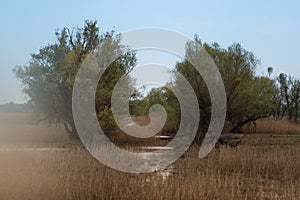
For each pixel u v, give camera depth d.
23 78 25.20
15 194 9.98
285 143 24.52
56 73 24.20
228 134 24.28
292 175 13.92
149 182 10.94
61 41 24.88
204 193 10.05
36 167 13.73
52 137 25.28
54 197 9.99
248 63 25.02
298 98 44.50
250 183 12.64
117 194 10.10
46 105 24.91
